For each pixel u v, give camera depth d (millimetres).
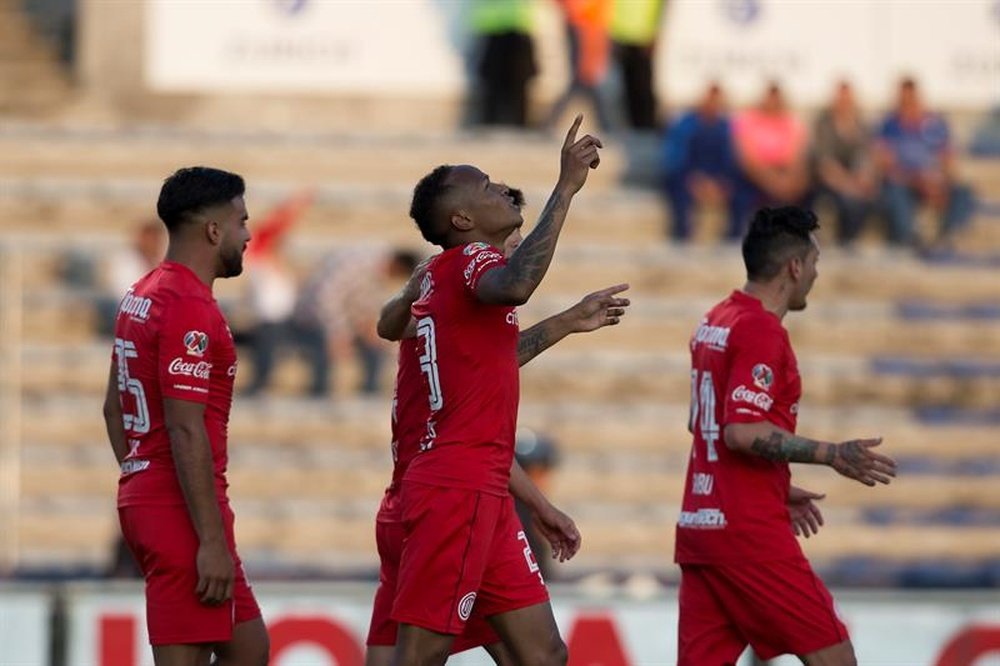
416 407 21328
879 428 53000
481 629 22172
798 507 24719
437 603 20422
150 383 20859
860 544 50250
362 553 49062
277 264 51719
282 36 61375
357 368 53531
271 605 30344
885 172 58281
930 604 30125
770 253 23906
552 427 52094
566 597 30062
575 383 54312
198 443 20516
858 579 49281
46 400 52406
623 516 50062
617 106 61156
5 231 58062
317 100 64938
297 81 61406
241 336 51562
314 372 51812
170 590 20766
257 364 51594
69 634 30453
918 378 55062
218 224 21141
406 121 64500
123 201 58906
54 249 56875
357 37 61594
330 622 30391
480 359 20562
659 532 49781
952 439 53062
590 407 53000
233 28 61219
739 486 23438
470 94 63344
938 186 58500
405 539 20781
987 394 55062
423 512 20516
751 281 24234
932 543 50438
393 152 61094
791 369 23672
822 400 54656
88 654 30422
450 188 20922
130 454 21297
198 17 61219
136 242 51344
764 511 23391
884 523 50844
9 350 52375
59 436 51969
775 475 23562
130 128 61969
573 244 58750
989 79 62344
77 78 64875
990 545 50500
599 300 21734
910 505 51656
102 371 53594
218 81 61219
